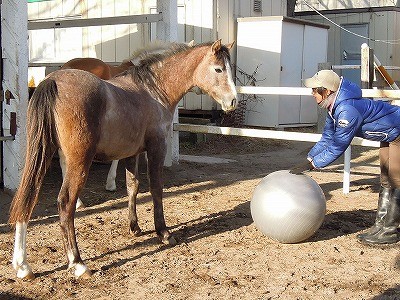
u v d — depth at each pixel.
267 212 4.97
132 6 12.47
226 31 12.55
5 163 6.70
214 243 5.16
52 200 6.64
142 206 6.45
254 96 12.66
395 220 5.09
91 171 8.36
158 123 5.04
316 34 13.66
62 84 4.10
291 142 12.14
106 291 4.04
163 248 5.01
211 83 5.39
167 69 5.26
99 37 13.05
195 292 4.02
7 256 4.72
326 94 4.70
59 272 4.39
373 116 4.77
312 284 4.16
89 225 5.66
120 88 4.73
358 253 4.87
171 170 8.57
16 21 6.33
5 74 6.57
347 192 7.16
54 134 4.12
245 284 4.16
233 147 11.45
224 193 7.20
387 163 5.22
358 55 15.77
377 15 15.34
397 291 4.02
